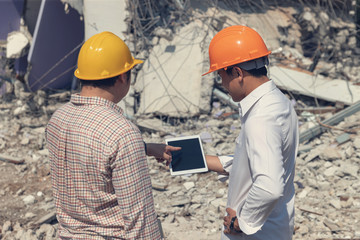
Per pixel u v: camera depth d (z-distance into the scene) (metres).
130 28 5.23
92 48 1.52
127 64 1.57
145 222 1.42
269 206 1.53
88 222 1.50
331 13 6.98
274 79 5.40
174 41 5.57
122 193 1.38
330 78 5.54
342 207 3.43
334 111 4.98
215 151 4.43
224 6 6.48
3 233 3.20
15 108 5.37
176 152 2.05
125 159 1.37
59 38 5.38
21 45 5.20
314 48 6.77
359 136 4.36
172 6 6.07
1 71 5.55
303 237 3.09
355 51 6.79
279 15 6.81
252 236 1.77
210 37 5.57
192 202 3.63
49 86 5.66
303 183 3.81
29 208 3.58
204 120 5.04
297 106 5.18
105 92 1.52
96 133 1.39
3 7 5.55
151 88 5.29
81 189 1.45
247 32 1.71
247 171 1.71
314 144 4.46
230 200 1.84
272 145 1.51
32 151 4.52
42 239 3.16
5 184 3.93
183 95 5.18
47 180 4.05
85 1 5.07
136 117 5.06
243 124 1.68
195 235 3.10
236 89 1.72
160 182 3.94
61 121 1.48
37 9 5.54
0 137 4.71
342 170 3.85
